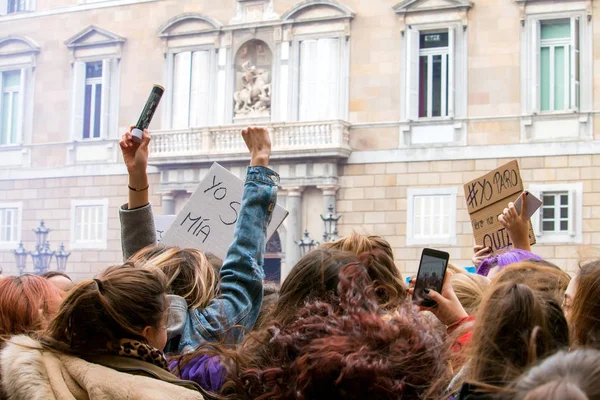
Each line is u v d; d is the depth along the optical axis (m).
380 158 29.69
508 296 3.64
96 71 33.97
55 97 34.25
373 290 4.02
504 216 6.73
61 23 34.28
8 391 3.75
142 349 3.92
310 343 3.47
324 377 3.32
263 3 31.52
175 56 32.69
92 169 33.53
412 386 3.39
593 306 3.91
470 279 5.73
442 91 29.23
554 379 2.37
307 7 30.80
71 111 33.88
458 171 28.75
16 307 5.10
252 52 31.98
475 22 28.77
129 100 33.09
